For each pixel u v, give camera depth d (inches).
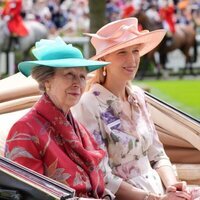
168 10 1481.3
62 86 311.9
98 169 322.3
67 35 1547.7
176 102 1095.6
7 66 1360.7
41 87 316.2
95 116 348.2
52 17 1561.3
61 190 281.1
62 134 312.2
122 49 355.3
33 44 1374.3
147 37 359.9
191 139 391.9
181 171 403.5
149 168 359.3
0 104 370.9
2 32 1359.5
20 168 287.3
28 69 318.0
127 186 336.8
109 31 360.2
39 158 306.5
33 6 1533.0
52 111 312.2
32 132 306.2
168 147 405.1
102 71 358.3
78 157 315.3
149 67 1486.2
